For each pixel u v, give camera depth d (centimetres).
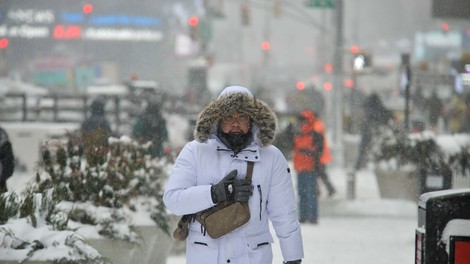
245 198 1259
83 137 2220
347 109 9175
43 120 7100
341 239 2964
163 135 3991
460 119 7838
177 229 1302
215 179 1295
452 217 1219
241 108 1297
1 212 1667
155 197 2252
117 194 2039
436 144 3791
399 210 3741
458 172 3700
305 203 3394
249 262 1274
